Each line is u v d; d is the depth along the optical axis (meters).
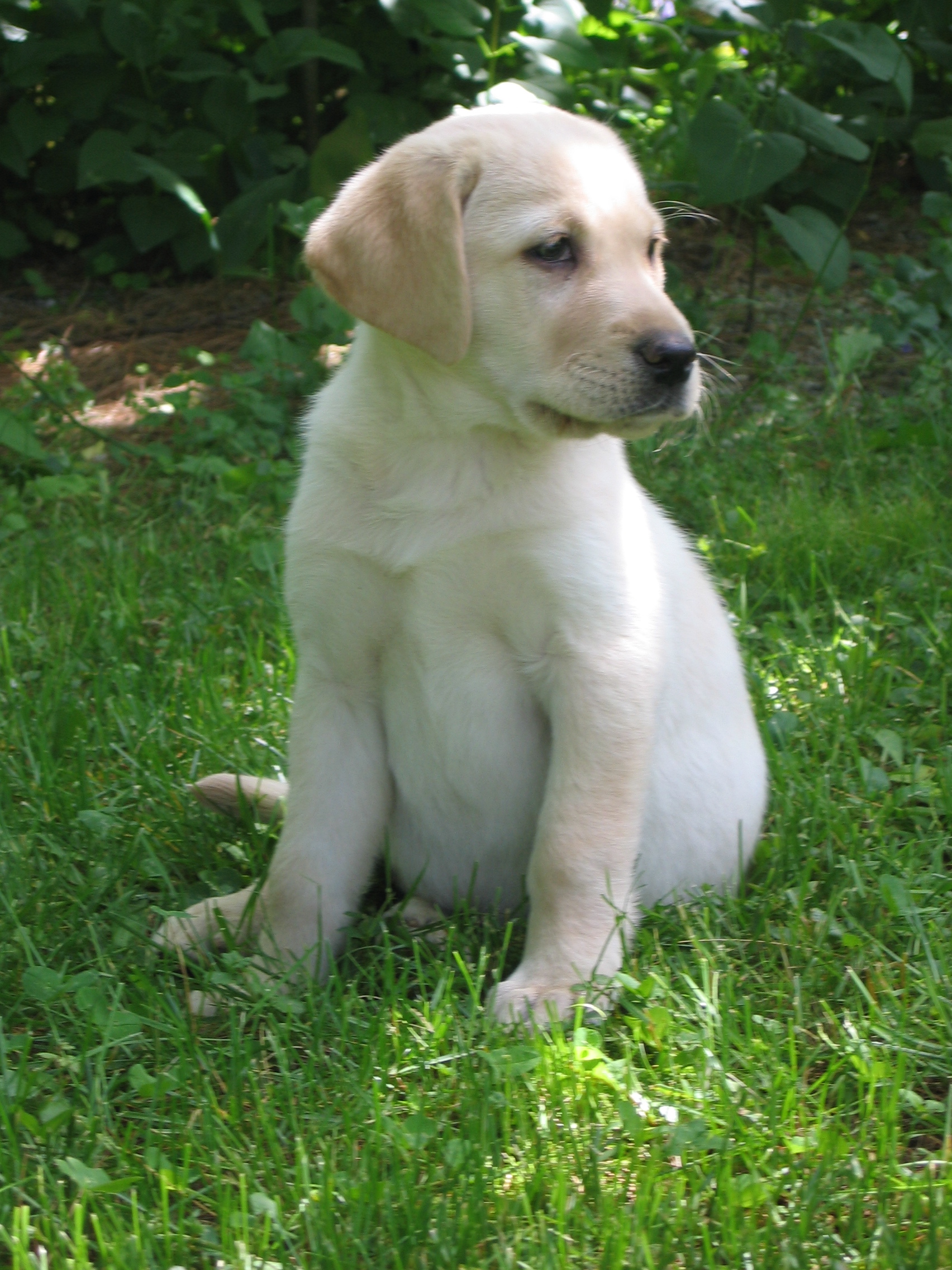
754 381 2.26
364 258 1.34
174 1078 1.31
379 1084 1.31
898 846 1.48
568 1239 1.24
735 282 2.55
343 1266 1.23
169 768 1.56
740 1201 1.25
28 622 1.71
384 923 1.43
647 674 1.37
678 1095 1.31
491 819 1.42
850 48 2.22
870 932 1.41
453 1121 1.30
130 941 1.41
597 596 1.36
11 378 2.25
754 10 2.46
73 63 2.49
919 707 1.61
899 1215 1.25
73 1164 1.26
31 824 1.49
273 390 2.19
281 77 2.54
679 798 1.44
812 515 1.84
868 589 1.76
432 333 1.33
